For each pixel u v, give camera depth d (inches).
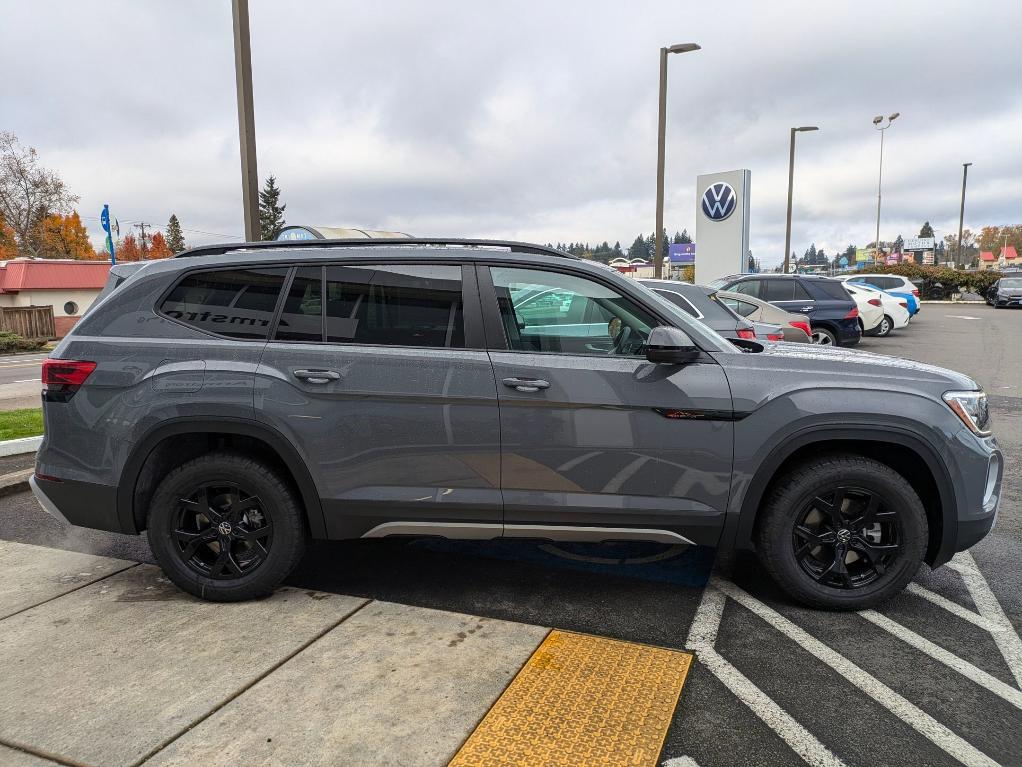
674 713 102.7
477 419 130.3
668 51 636.1
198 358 134.6
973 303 1550.2
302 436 131.9
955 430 128.6
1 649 120.6
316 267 138.3
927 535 131.8
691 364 130.8
